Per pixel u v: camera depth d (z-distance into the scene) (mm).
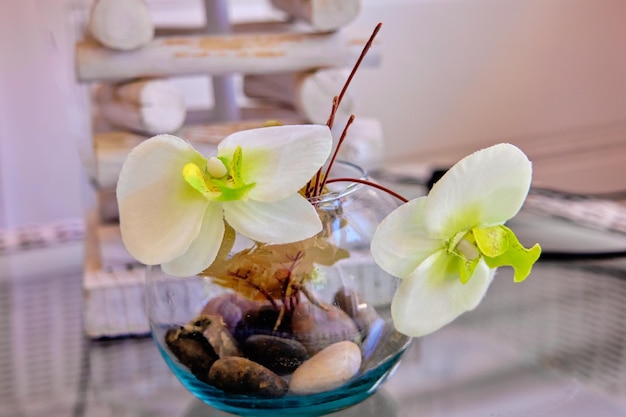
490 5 1162
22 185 1005
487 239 464
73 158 1012
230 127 697
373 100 1138
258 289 475
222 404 507
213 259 460
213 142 648
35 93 974
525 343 645
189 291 491
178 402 577
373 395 575
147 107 652
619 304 701
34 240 872
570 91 1256
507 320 683
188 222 449
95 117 796
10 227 1009
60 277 789
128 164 442
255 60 666
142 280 643
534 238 814
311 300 479
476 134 1214
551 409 557
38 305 730
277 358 477
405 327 478
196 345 488
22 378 611
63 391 594
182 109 665
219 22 800
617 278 745
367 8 1096
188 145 451
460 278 473
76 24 854
